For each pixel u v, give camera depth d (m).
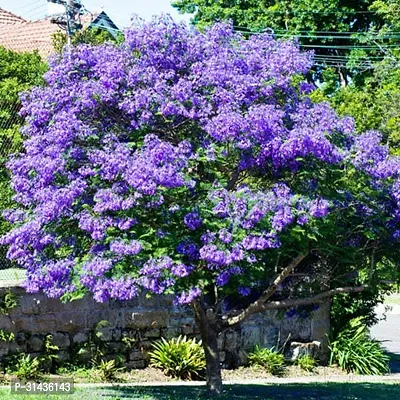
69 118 8.98
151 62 9.53
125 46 9.67
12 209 9.77
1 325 12.09
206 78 9.30
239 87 9.30
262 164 9.25
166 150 8.52
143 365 13.48
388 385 13.47
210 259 8.39
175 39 9.64
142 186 8.24
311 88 10.07
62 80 9.52
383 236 10.40
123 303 13.31
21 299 12.27
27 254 9.30
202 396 10.62
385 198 10.15
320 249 9.95
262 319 14.94
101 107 9.39
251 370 14.47
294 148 8.91
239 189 8.92
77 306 12.84
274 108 9.29
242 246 8.54
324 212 8.82
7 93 14.06
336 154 9.16
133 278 8.50
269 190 9.05
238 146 8.91
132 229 8.73
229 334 14.45
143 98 9.00
